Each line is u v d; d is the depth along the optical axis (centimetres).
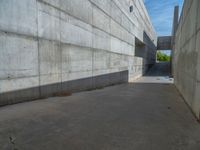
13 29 403
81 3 699
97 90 818
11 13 396
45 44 510
